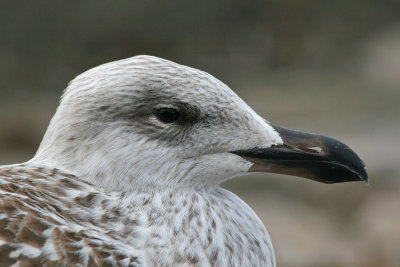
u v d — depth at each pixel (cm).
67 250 538
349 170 642
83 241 548
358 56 2728
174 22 2714
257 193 1550
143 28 2677
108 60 2619
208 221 606
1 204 548
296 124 2092
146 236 582
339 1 2900
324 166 643
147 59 627
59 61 2559
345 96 2358
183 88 619
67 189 595
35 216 548
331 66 2672
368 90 2402
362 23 2884
